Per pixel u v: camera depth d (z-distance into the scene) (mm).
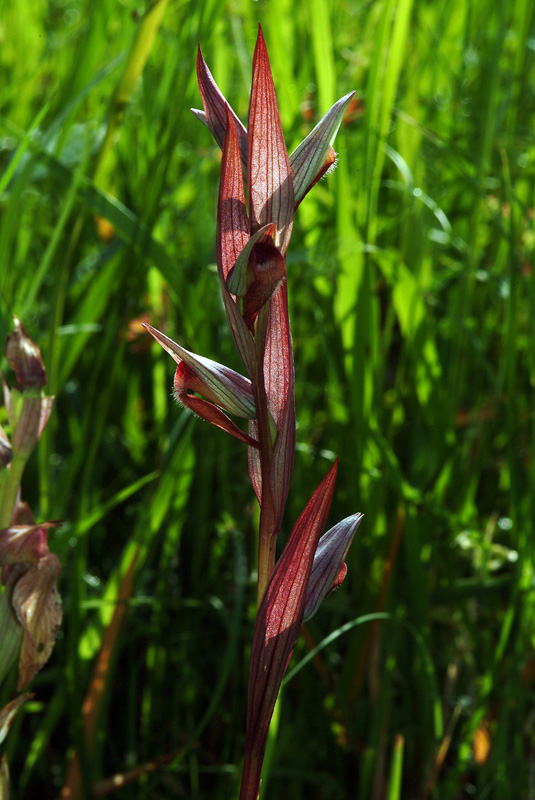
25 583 438
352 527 414
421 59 891
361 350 615
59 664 613
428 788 598
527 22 846
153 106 736
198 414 401
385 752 644
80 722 541
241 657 689
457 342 742
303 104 767
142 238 560
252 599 705
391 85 634
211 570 704
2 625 440
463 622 665
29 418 439
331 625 712
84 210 557
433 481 760
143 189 608
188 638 667
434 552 706
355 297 647
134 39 556
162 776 622
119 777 566
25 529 436
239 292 387
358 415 622
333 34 864
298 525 401
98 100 885
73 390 790
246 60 805
